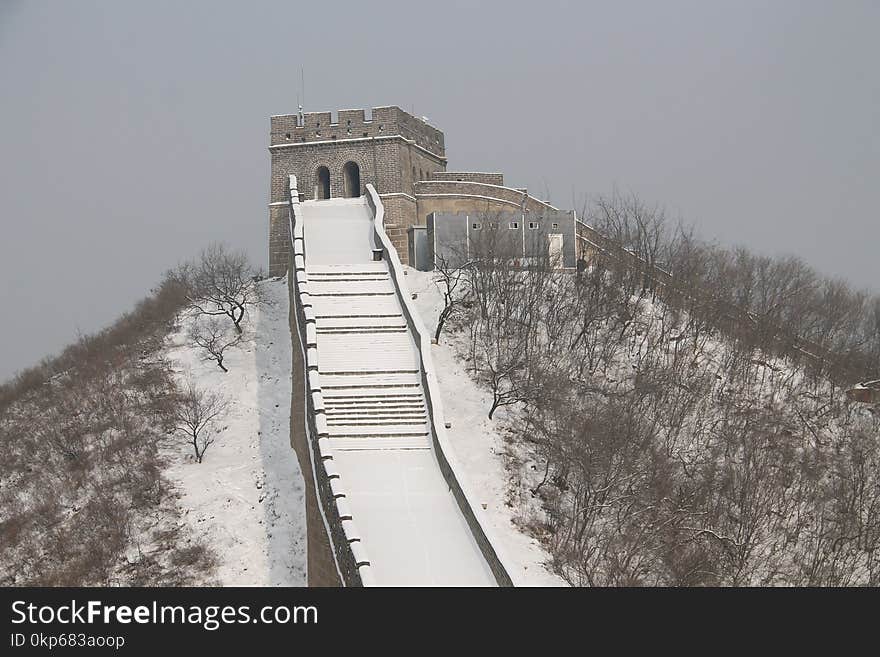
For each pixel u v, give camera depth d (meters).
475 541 73.31
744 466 97.06
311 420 88.19
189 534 89.19
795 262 140.00
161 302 127.75
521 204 141.62
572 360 109.88
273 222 136.38
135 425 103.81
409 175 138.88
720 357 117.31
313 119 138.62
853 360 124.12
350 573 69.69
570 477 91.88
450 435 95.62
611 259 127.94
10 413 113.50
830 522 93.06
